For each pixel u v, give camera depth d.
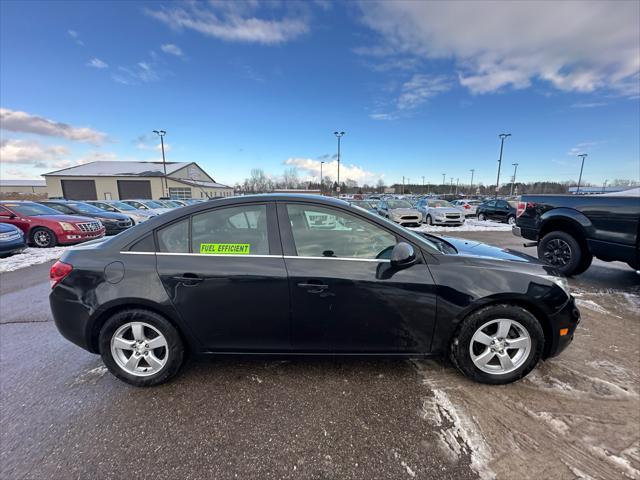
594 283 4.92
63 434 1.96
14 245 7.52
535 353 2.31
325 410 2.13
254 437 1.92
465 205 23.70
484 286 2.26
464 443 1.84
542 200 5.32
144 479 1.65
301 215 2.41
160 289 2.29
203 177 62.41
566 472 1.65
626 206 4.17
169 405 2.21
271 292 2.28
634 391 2.27
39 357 2.88
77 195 45.12
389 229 2.40
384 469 1.69
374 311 2.29
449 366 2.60
